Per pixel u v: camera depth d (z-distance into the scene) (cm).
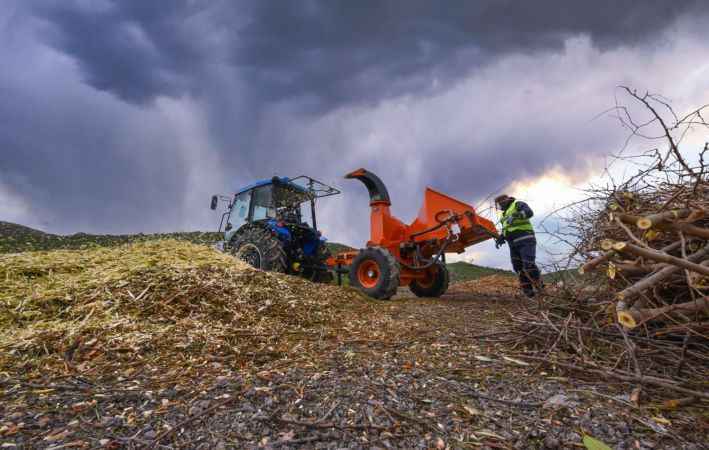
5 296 316
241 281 386
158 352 236
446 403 169
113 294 315
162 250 466
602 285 270
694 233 178
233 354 240
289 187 723
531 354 243
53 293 316
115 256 444
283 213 699
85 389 184
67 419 155
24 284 351
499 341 275
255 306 344
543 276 304
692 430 147
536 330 262
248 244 641
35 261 413
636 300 224
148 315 294
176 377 201
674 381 180
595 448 130
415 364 223
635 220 183
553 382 194
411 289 676
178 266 386
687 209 187
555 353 234
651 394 177
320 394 177
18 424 149
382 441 139
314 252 707
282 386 184
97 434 143
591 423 150
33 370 207
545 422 152
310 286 448
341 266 663
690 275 186
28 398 174
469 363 226
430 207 593
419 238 591
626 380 180
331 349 258
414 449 135
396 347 263
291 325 323
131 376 202
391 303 478
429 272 651
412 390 183
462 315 398
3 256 438
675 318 216
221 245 743
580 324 242
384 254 551
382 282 540
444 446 136
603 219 263
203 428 147
